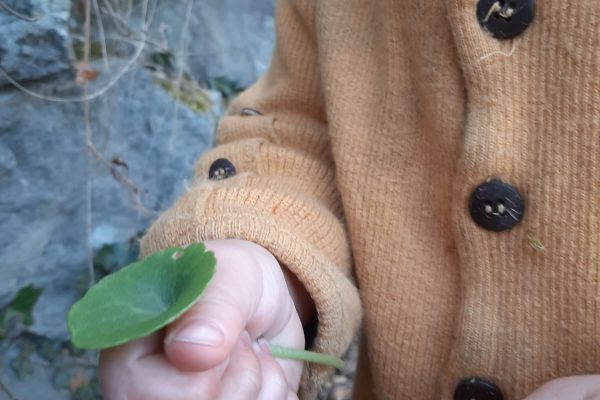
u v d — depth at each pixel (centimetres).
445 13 28
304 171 33
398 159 31
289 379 25
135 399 20
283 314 25
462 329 28
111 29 61
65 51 53
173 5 70
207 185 30
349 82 32
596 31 25
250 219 27
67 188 55
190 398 19
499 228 26
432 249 30
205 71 76
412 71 30
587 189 25
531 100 26
